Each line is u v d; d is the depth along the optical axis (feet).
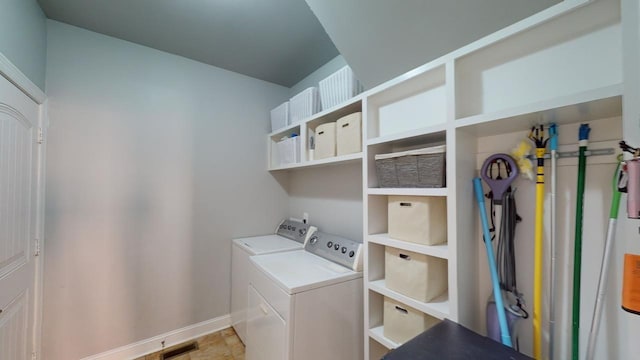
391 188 4.17
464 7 3.53
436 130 3.57
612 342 2.71
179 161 7.35
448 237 3.39
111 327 6.31
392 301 4.18
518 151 3.38
